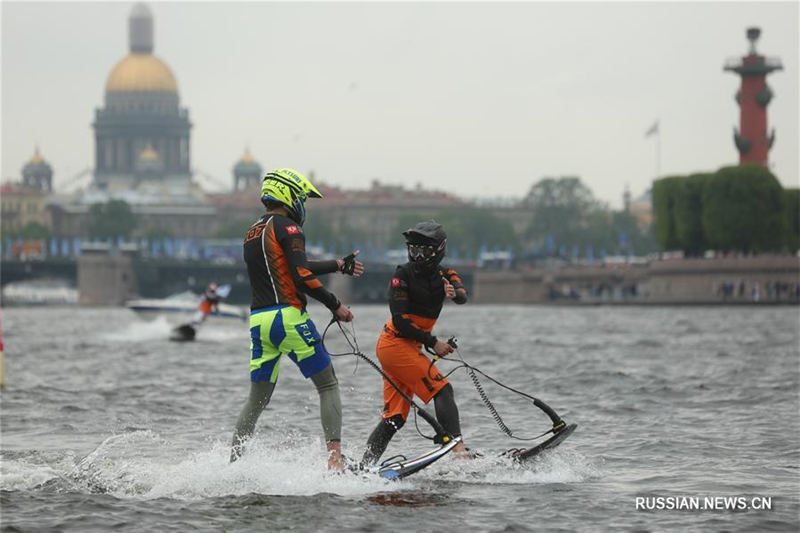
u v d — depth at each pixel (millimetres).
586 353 123500
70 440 55406
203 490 42188
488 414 63500
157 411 67188
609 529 36906
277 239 43719
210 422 61656
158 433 57281
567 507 39844
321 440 53344
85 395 77812
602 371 93875
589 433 56844
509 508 39719
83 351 140000
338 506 39938
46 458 49156
